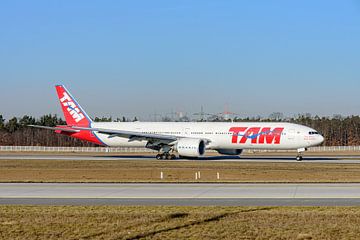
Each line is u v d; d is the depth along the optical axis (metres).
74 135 191.12
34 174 115.25
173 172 119.62
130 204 63.59
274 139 163.75
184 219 51.72
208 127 172.75
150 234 45.34
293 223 49.34
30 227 48.00
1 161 161.88
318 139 160.38
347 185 85.06
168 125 178.38
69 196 71.75
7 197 70.88
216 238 43.66
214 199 68.00
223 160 165.88
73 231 46.47
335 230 46.19
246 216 53.31
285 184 87.44
